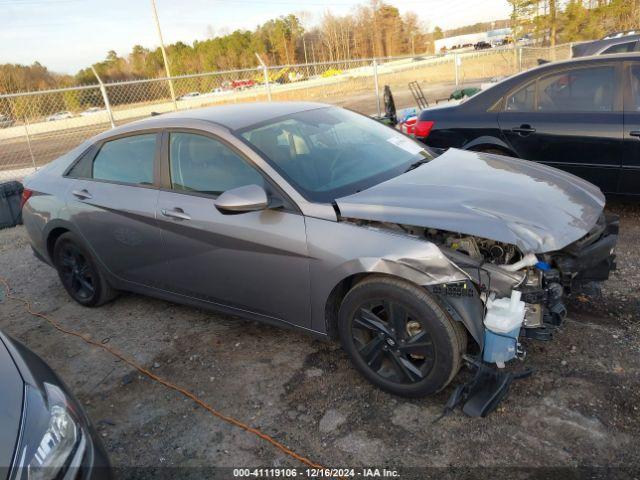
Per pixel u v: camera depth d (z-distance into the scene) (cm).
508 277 250
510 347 250
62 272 448
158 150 362
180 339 377
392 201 280
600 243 296
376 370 289
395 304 268
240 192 285
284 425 277
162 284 377
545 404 269
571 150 495
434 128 566
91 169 408
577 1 3375
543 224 263
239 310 342
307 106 397
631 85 470
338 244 278
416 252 256
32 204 441
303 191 299
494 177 314
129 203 368
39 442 177
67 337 403
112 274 408
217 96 1426
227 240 318
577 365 295
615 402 265
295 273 298
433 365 264
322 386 304
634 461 230
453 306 252
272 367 329
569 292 290
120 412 305
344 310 288
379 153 356
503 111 530
